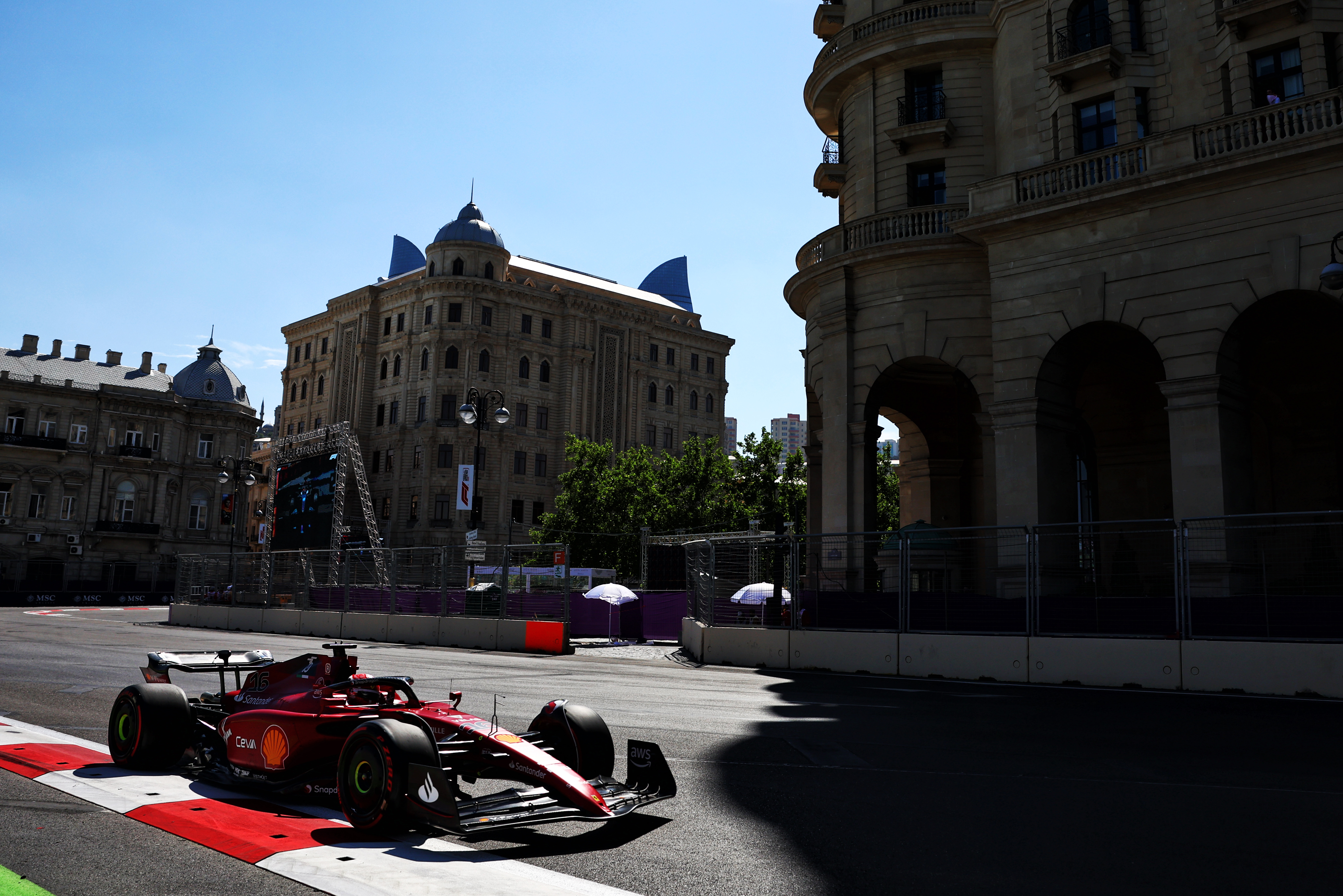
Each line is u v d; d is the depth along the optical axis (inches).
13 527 2933.1
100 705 506.3
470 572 1220.5
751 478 2437.3
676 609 1453.0
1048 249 954.7
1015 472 951.0
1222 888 210.7
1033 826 269.3
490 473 2989.7
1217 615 683.4
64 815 264.2
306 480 1823.3
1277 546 665.6
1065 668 724.7
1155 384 1124.5
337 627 1348.4
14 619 1649.9
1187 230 870.4
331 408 3339.1
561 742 284.8
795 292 1231.5
